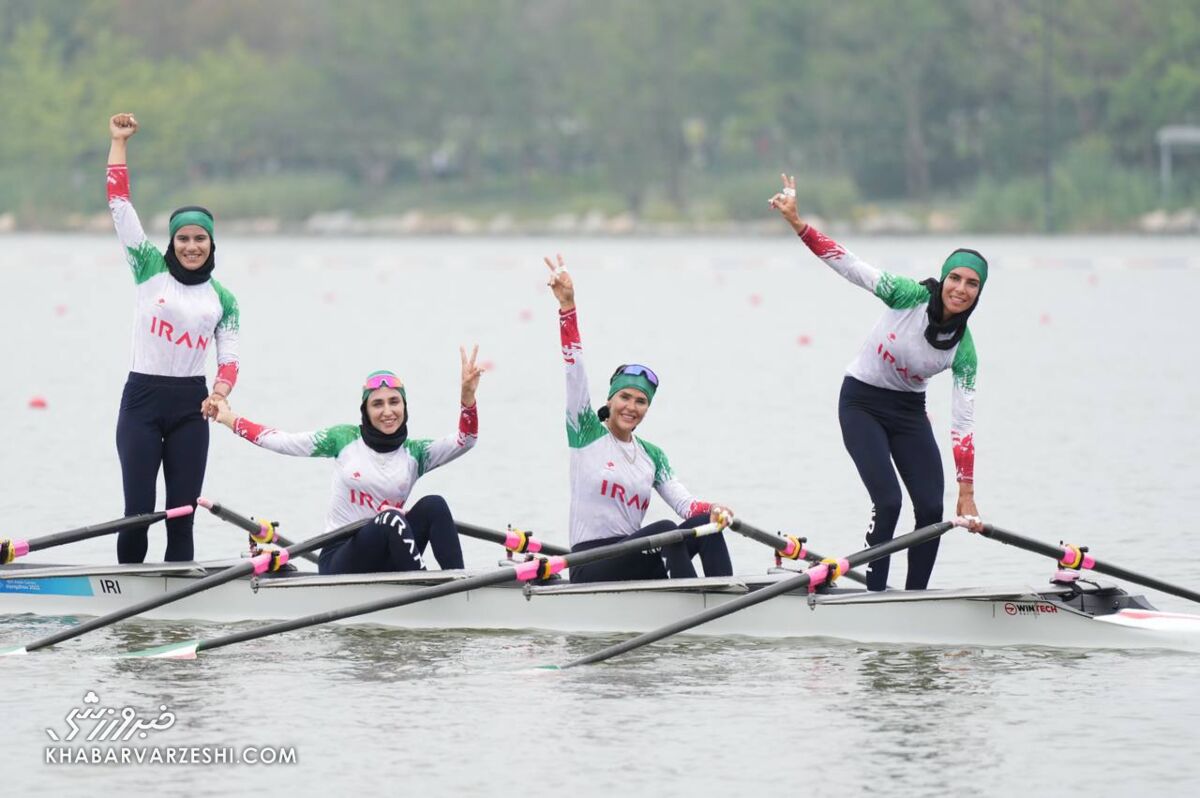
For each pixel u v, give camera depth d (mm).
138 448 50594
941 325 46656
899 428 48781
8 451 79875
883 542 47875
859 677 43250
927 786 35469
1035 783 35562
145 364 50594
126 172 50531
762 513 64938
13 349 134250
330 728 39375
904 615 46531
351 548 49375
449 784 35750
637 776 36125
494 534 52031
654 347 138125
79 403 99062
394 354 131125
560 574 51531
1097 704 40719
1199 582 52719
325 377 113688
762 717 39969
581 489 48719
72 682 43250
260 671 44281
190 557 51844
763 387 108562
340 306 186250
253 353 131750
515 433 86000
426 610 49156
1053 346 137250
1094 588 47125
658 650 46156
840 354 131750
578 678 43375
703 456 78938
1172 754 37188
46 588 51250
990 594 45875
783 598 47281
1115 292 199000
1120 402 99812
